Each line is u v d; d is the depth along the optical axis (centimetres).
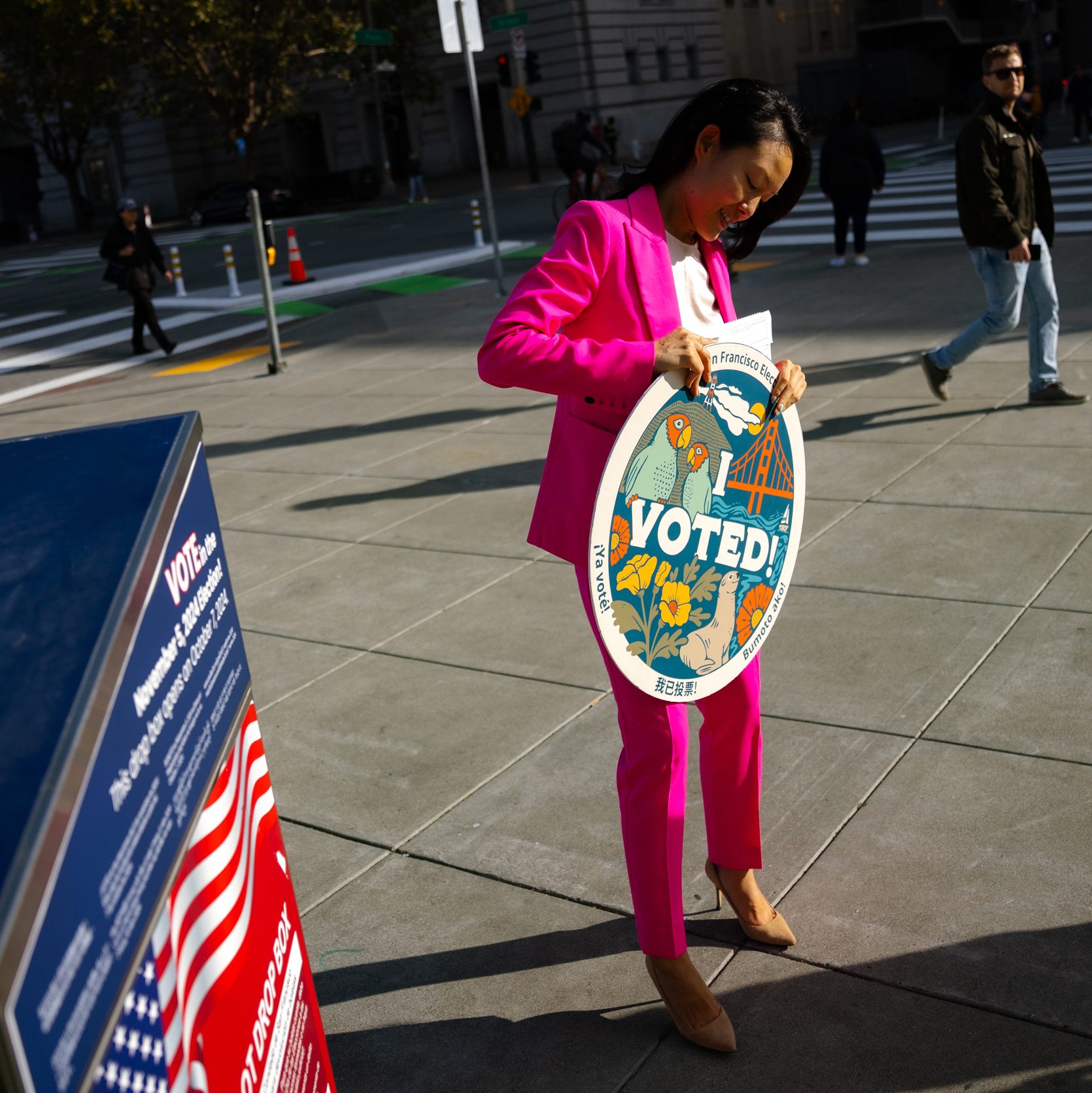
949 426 638
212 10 3434
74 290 2256
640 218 216
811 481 579
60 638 111
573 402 224
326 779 355
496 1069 236
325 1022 253
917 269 1186
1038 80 4312
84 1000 98
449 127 4759
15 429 996
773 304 1085
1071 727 336
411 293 1545
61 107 4331
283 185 3784
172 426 149
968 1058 225
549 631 445
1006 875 276
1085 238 1244
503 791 338
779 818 310
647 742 228
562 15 4147
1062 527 483
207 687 143
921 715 352
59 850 94
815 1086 222
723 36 4731
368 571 532
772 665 395
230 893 142
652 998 252
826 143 1261
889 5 5509
